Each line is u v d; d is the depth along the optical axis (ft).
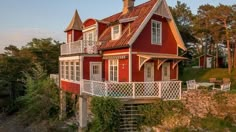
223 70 123.54
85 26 82.48
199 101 52.37
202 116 49.03
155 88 52.11
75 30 90.27
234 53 136.46
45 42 138.72
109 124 47.32
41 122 76.54
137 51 60.39
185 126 46.60
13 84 111.55
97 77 69.92
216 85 80.02
